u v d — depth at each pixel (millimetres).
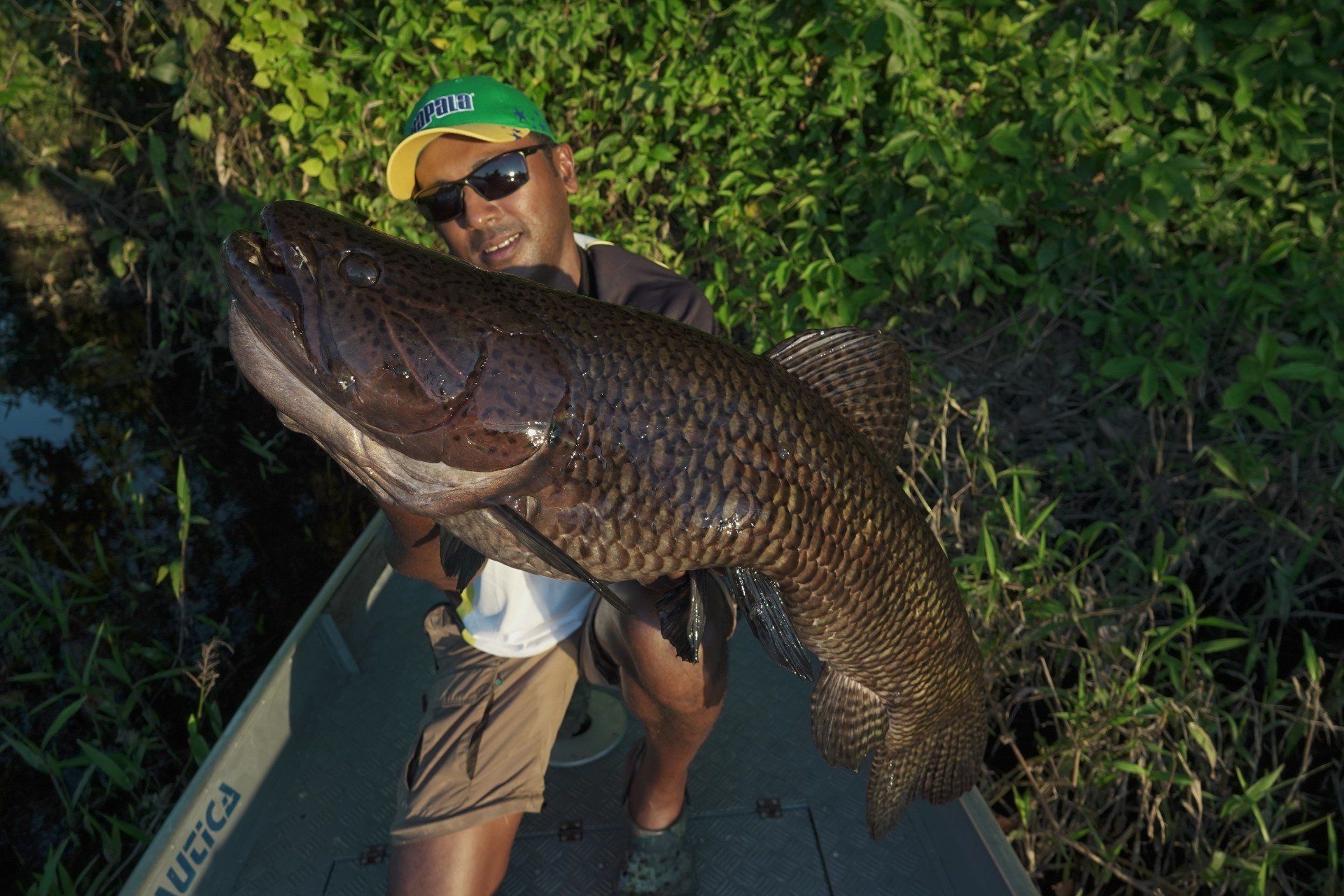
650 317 1345
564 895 2023
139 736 3115
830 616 1471
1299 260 3850
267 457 4852
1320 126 4109
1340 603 3557
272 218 1193
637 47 4961
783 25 4551
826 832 2193
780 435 1351
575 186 2172
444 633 2014
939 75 4320
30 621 3514
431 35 4820
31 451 4984
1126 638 3295
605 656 1810
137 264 6797
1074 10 4469
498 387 1223
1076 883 2730
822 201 4527
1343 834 2764
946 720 1781
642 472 1282
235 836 2143
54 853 2434
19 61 6445
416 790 1779
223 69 5352
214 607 3789
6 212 7559
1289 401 3592
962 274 3938
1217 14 4121
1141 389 3668
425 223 5008
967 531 3803
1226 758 2824
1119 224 3928
